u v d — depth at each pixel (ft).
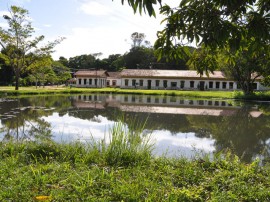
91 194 11.54
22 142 21.45
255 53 9.54
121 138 17.99
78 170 14.42
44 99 75.92
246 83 95.50
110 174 13.52
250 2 7.88
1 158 16.37
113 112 50.37
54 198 11.11
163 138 29.07
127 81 162.71
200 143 27.45
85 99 80.64
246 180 13.76
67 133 30.22
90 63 266.36
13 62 100.32
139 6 7.09
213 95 102.68
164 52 9.28
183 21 8.52
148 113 50.39
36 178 12.78
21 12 94.53
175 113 51.34
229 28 7.76
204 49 10.30
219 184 13.09
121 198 11.22
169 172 14.78
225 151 24.76
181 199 11.47
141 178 13.38
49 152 18.20
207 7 8.07
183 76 155.33
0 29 94.22
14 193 11.25
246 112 55.11
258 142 28.78
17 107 53.98
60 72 195.83
